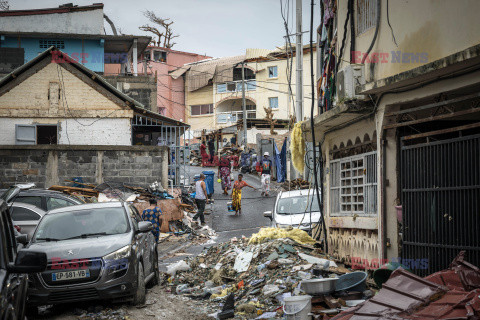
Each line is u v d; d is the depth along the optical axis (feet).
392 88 26.04
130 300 28.32
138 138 96.27
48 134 78.38
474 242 20.80
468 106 24.59
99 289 26.40
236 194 75.10
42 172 67.67
